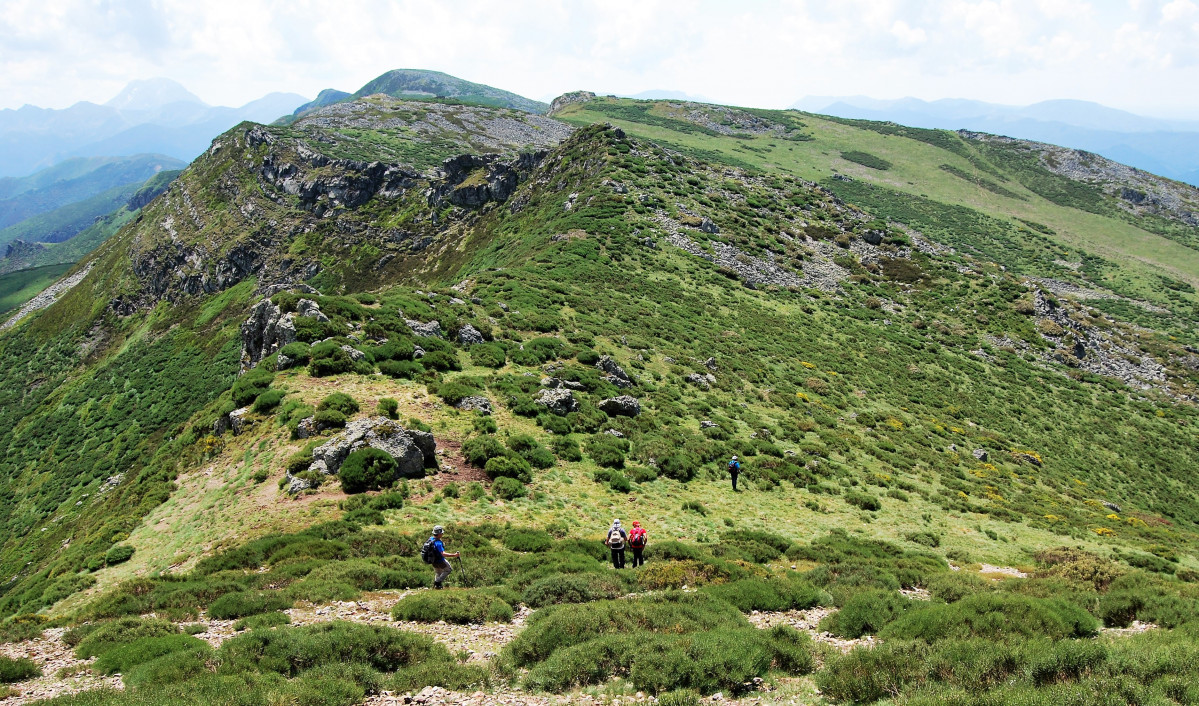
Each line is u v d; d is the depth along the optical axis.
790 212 104.56
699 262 79.94
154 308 143.00
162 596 17.62
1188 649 10.33
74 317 153.12
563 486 29.72
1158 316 120.12
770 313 70.44
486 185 127.62
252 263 135.25
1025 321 82.75
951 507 34.25
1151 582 18.53
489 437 31.52
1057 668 10.18
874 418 49.78
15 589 26.19
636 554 21.56
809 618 16.34
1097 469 52.88
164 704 9.69
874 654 11.25
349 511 24.62
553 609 15.06
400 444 27.97
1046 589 17.86
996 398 62.69
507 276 64.81
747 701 10.59
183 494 28.62
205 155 187.88
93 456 86.62
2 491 85.88
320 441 28.84
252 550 21.52
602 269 71.31
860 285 86.94
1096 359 80.00
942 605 14.45
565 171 111.94
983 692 9.44
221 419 33.62
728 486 32.91
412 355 39.88
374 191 144.00
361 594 17.53
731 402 46.09
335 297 44.94
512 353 45.34
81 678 12.42
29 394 126.12
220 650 12.40
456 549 21.72
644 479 31.94
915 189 188.00
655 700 10.54
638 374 47.34
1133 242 167.00
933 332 76.56
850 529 29.12
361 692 10.77
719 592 17.25
